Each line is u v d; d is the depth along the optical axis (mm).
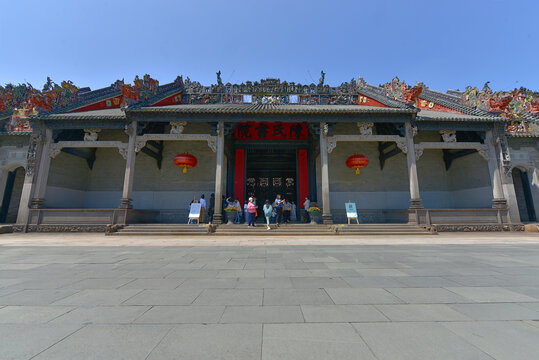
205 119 16391
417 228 14648
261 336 2469
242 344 2307
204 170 20875
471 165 19391
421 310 3145
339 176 21266
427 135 21281
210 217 18188
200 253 7797
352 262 6301
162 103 20406
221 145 16172
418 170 21500
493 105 17234
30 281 4527
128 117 16125
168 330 2594
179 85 22969
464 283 4367
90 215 15172
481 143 17875
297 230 14352
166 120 16391
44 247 9242
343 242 10734
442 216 15664
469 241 11164
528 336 2451
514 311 3107
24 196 15297
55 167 17516
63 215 15164
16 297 3633
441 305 3318
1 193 17047
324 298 3594
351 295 3725
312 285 4254
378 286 4191
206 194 20531
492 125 17062
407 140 16562
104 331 2564
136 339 2396
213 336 2465
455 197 20734
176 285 4258
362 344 2312
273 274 5047
